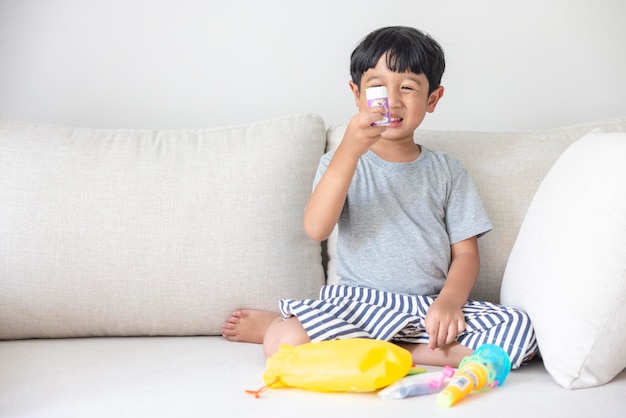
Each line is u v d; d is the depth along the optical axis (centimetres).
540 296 137
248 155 176
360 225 163
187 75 214
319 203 154
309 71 216
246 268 171
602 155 139
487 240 174
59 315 168
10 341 169
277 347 145
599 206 132
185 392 124
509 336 138
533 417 111
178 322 171
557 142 183
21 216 168
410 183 165
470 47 217
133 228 169
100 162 174
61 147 175
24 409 117
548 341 130
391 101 161
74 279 167
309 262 177
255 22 214
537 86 219
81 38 211
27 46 210
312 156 181
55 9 210
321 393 124
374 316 147
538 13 218
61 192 170
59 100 211
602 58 219
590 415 112
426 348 145
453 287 155
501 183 177
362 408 116
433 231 163
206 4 213
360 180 165
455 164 171
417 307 152
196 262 169
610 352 127
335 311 147
